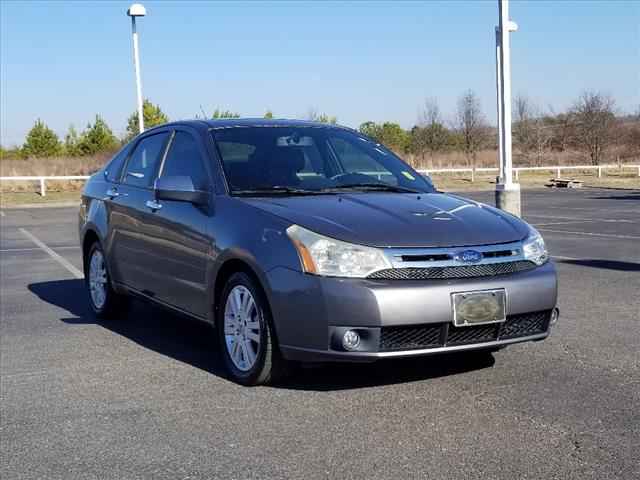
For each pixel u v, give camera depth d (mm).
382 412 4391
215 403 4641
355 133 6516
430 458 3705
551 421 4184
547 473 3498
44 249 13883
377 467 3615
